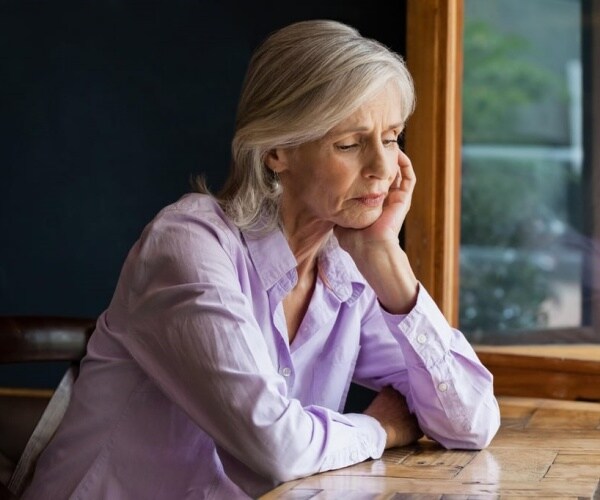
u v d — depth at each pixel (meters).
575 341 3.19
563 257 3.25
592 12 3.20
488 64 3.21
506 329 3.26
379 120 2.05
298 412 1.92
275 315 2.17
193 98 3.51
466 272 3.27
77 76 3.60
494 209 3.25
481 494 1.65
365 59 2.02
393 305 2.16
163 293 1.98
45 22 3.61
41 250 3.65
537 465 1.91
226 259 2.04
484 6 3.20
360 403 3.42
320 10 3.40
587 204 3.22
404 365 2.29
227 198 2.18
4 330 2.33
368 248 2.15
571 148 3.24
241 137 2.11
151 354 2.02
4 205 3.66
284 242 2.16
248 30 3.46
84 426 2.11
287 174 2.14
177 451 2.06
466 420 2.11
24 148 3.64
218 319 1.94
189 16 3.50
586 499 1.62
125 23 3.55
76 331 2.41
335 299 2.27
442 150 3.15
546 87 3.23
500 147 3.23
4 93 3.64
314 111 2.02
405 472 1.88
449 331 2.17
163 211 2.10
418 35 3.15
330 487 1.74
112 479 2.06
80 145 3.61
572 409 2.69
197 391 1.94
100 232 3.61
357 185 2.08
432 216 3.16
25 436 2.46
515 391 3.16
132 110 3.56
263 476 1.91
